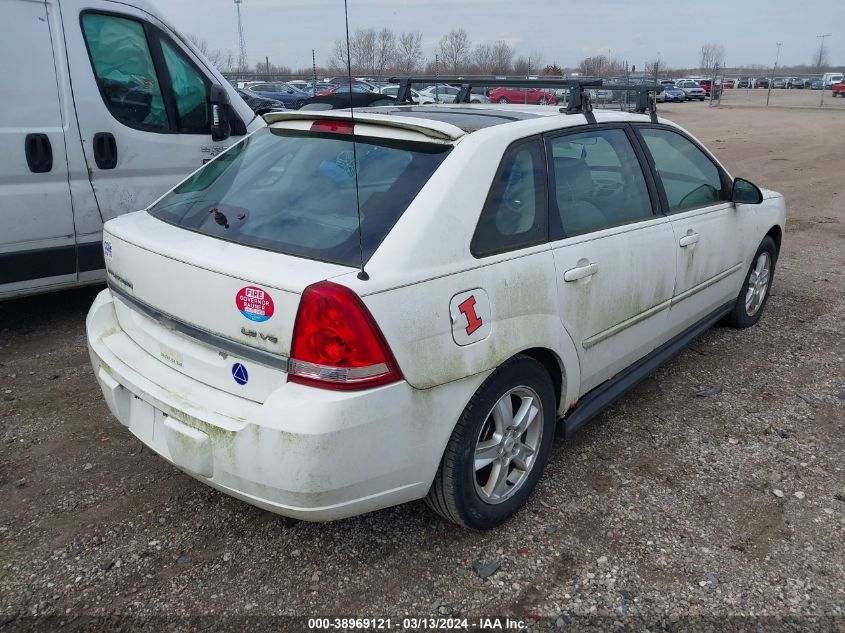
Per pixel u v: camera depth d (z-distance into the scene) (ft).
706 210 13.51
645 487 10.50
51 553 8.88
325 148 9.58
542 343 9.21
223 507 9.87
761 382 14.19
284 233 8.30
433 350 7.77
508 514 9.44
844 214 32.50
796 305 19.11
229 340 7.75
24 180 15.01
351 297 7.14
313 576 8.58
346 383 7.19
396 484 7.87
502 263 8.66
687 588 8.47
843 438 12.06
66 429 11.89
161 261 8.39
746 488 10.53
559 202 9.91
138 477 10.55
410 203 8.13
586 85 11.00
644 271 11.34
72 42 15.43
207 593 8.30
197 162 18.13
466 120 9.82
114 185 16.55
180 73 17.63
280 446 7.14
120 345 9.40
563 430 10.37
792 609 8.20
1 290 15.28
